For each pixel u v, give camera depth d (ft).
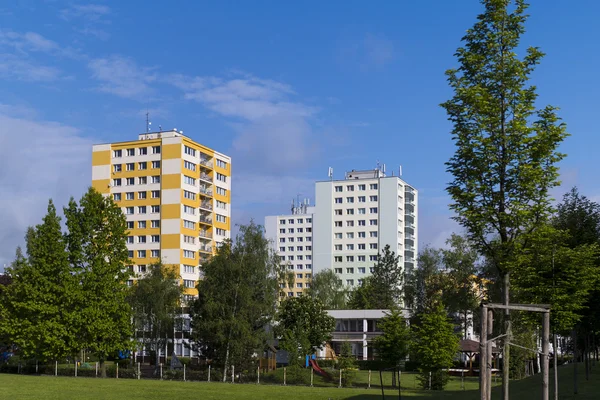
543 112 71.26
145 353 328.49
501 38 72.28
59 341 188.65
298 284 620.08
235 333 204.44
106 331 194.70
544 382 63.98
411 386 184.85
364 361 293.64
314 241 541.34
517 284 86.99
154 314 257.34
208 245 394.11
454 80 74.02
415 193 553.23
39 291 191.83
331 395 142.72
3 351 239.09
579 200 108.06
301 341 223.51
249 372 204.13
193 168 384.06
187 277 370.73
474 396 127.54
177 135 395.14
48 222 197.98
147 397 133.18
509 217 68.49
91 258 201.36
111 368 208.13
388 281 416.26
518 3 72.69
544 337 64.75
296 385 182.09
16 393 135.64
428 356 173.88
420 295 371.56
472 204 71.41
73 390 147.23
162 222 370.32
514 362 201.77
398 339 181.47
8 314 194.70
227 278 212.84
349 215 533.55
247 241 220.02
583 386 121.39
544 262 82.79
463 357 319.06
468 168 71.26
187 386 167.63
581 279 83.05
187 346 258.78
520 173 68.08
